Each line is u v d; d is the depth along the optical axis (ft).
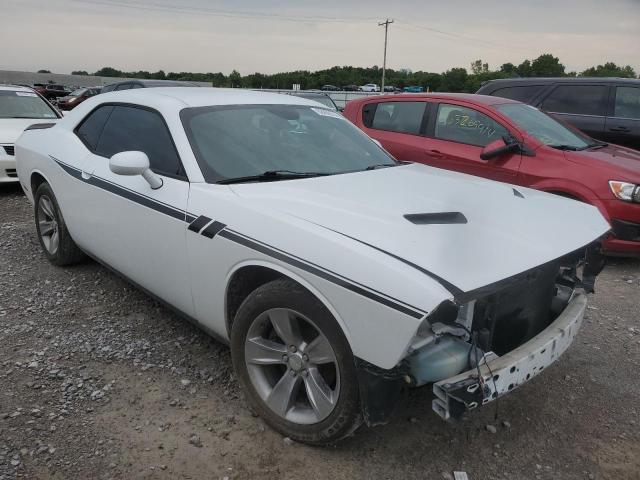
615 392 10.14
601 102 25.32
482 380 6.78
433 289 6.28
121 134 11.85
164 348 11.03
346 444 8.38
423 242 7.22
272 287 8.00
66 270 15.15
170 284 10.12
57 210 14.28
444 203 8.80
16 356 10.56
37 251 16.80
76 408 9.02
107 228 11.65
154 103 11.17
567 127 20.10
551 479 7.88
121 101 12.37
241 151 10.19
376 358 6.74
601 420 9.28
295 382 8.19
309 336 8.04
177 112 10.54
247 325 8.48
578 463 8.22
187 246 9.29
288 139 11.03
